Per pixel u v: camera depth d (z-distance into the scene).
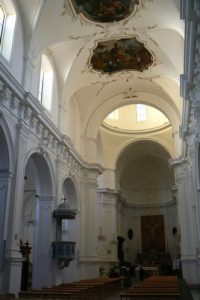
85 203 18.12
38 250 12.86
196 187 12.02
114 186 26.53
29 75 11.66
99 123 19.30
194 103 10.39
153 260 29.27
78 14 12.05
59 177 14.43
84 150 18.88
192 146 13.13
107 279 15.42
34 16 11.38
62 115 15.20
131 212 33.25
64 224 16.80
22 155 10.80
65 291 9.02
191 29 7.96
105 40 13.78
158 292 7.94
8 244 9.61
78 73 15.63
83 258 16.98
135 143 27.25
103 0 11.35
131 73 16.30
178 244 28.34
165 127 25.72
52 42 12.70
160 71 15.58
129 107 27.25
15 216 10.00
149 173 33.88
